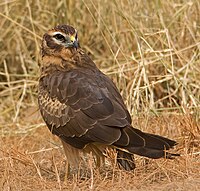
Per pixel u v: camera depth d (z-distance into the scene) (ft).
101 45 58.23
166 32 50.55
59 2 59.31
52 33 41.14
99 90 38.60
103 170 39.96
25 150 46.14
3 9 60.03
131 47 54.95
